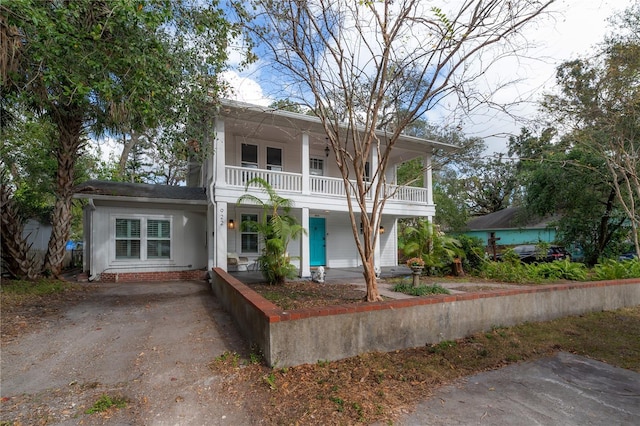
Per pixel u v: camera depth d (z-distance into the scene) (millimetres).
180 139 8469
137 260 11031
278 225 8266
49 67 5207
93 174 18906
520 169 18234
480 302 5359
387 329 4469
